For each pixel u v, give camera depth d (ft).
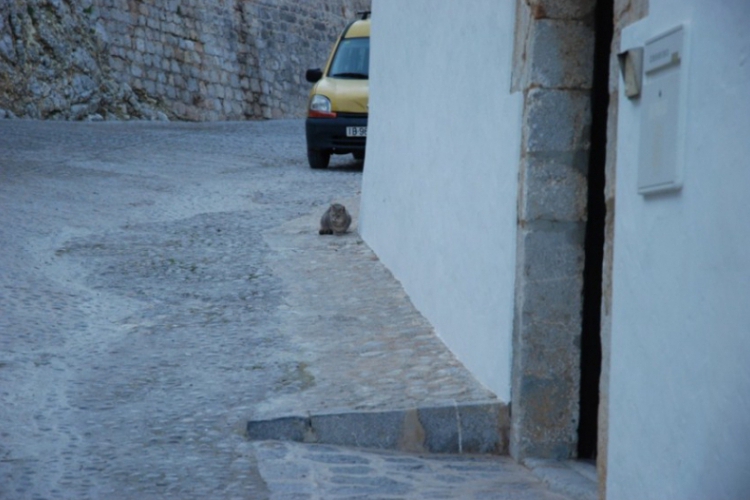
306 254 48.01
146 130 104.17
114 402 27.50
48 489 21.15
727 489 14.65
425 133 38.11
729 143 14.75
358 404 26.96
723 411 14.78
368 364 31.27
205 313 37.60
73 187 63.62
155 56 141.18
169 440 24.79
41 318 35.58
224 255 47.50
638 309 17.87
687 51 16.07
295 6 170.40
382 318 37.04
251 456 23.98
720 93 15.06
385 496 21.58
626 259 18.45
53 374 29.71
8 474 22.00
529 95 26.55
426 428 26.35
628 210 18.39
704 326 15.39
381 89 48.01
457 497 21.80
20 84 119.44
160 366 30.86
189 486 21.71
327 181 72.08
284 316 37.29
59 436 24.80
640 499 17.66
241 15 157.99
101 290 40.45
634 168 18.15
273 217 57.72
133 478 22.09
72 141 87.35
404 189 41.65
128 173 71.26
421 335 34.68
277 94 165.17
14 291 38.65
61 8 126.82
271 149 91.66
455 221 33.24
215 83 151.74
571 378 26.48
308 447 25.27
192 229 53.47
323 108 77.30
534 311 26.45
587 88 26.55
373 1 50.90
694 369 15.69
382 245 46.03
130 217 55.98
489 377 28.60
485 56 30.48
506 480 23.89
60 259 45.16
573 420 26.40
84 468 22.65
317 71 83.35
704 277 15.43
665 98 16.75
